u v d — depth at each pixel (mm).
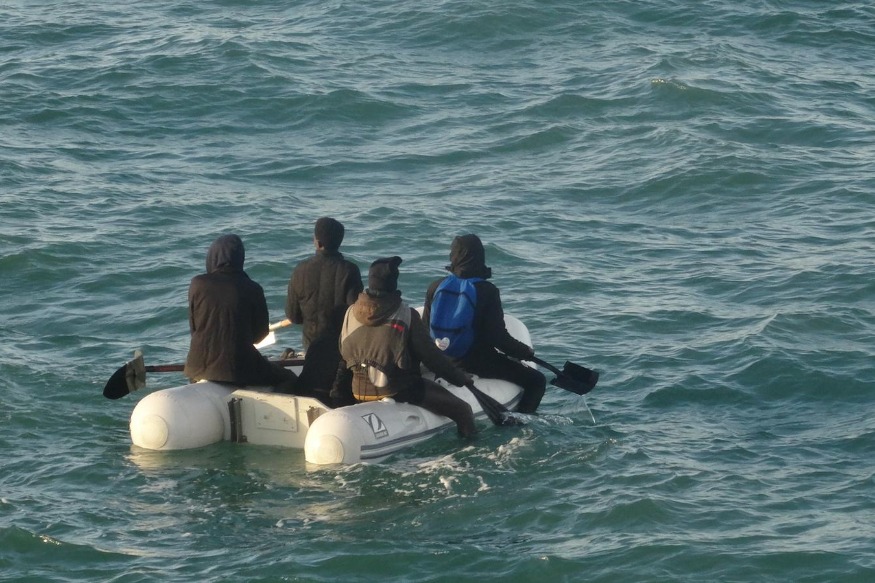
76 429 33000
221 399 32344
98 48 84375
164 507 28188
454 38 89188
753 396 35875
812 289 45312
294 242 51125
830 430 33000
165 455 31297
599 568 24891
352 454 30312
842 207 55844
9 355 38562
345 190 59062
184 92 74562
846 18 95438
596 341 40812
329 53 84688
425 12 93562
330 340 32719
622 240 52156
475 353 34094
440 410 32312
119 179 59562
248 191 58344
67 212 54094
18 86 74562
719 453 31328
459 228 53312
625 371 38062
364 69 80938
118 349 39688
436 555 25469
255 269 47719
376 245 51094
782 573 24656
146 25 91375
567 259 49656
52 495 28719
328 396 32344
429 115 72250
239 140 67375
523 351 33688
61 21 92312
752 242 51531
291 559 25297
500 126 69875
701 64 81625
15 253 48000
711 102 73000
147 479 29750
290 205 56188
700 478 29516
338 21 93312
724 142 64688
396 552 25562
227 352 32344
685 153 63312
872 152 64312
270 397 31703
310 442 30531
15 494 28688
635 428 33344
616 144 66250
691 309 43562
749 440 32344
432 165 63531
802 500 28266
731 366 38031
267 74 77500
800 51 87688
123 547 26031
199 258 48969
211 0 100562
